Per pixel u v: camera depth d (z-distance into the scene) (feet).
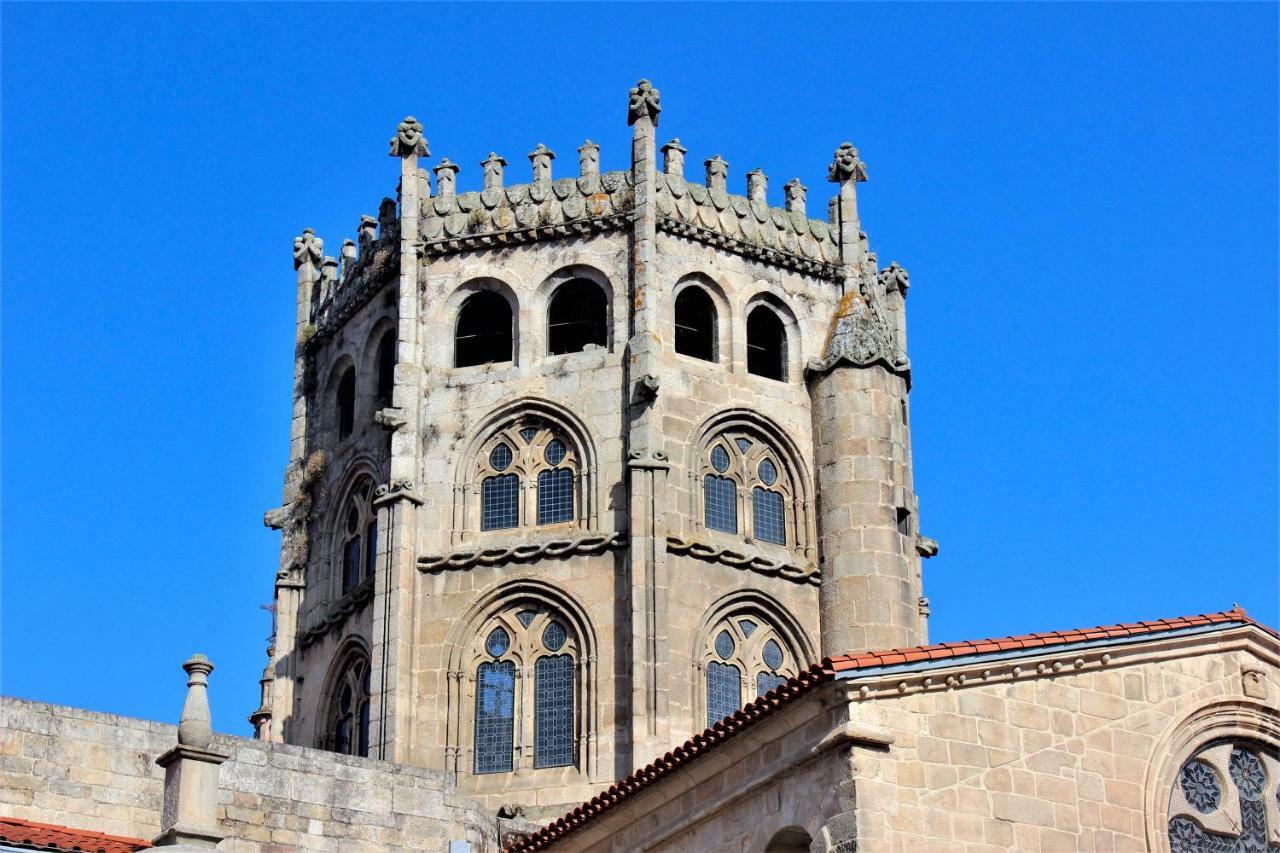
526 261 198.90
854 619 190.70
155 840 133.39
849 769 113.39
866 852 111.45
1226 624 127.34
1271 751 127.75
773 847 118.11
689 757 123.54
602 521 188.03
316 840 153.07
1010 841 116.16
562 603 185.88
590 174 199.72
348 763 156.66
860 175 210.79
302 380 215.10
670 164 200.85
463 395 195.52
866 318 202.49
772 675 189.57
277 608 203.92
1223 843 124.26
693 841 124.77
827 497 195.83
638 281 193.77
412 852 157.17
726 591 188.44
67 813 144.97
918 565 202.49
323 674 196.65
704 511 191.21
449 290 199.41
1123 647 123.54
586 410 191.93
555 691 184.24
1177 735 123.95
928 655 116.88
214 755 136.36
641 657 180.55
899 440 199.21
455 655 186.39
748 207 203.41
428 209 202.49
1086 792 119.65
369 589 192.85
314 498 206.69
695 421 193.06
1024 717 119.44
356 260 211.20
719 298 199.41
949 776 115.75
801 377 201.36
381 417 193.67
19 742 144.97
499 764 182.91
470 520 191.83
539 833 138.31
